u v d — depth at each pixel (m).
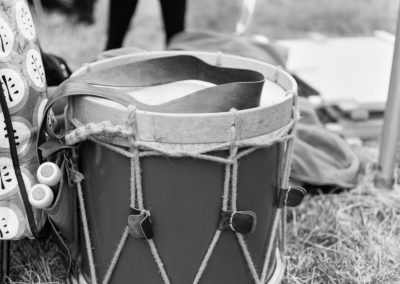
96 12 3.11
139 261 1.15
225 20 3.64
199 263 1.14
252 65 1.35
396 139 1.75
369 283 1.38
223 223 1.11
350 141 2.10
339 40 2.78
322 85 2.26
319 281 1.38
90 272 1.24
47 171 1.12
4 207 1.16
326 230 1.58
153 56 1.36
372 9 3.77
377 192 1.79
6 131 1.13
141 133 1.04
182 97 1.10
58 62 1.55
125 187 1.10
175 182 1.07
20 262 1.40
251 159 1.11
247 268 1.20
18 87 1.14
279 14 3.70
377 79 2.33
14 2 1.15
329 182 1.75
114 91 1.11
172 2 2.17
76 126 1.14
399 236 1.58
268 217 1.21
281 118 1.12
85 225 1.21
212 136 1.04
